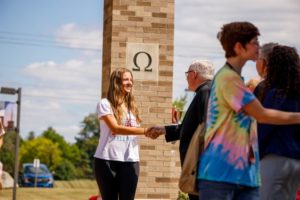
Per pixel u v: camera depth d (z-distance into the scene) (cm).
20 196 3966
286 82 700
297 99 698
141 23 1470
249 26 619
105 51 1505
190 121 796
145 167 1455
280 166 686
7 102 2919
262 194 694
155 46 1473
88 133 14238
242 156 607
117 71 925
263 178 693
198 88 814
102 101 917
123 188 912
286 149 685
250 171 610
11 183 5012
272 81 707
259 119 604
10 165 8181
